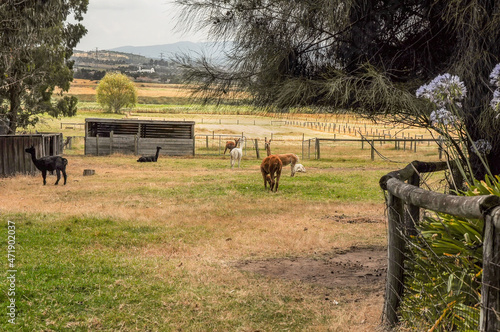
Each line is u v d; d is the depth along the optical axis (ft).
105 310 18.48
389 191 14.74
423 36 19.61
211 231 35.76
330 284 22.81
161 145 130.82
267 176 60.70
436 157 121.70
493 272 8.41
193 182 68.74
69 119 317.42
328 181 72.43
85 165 97.71
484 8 16.72
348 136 220.43
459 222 11.55
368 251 30.50
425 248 12.92
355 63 20.12
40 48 115.24
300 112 20.43
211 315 18.37
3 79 99.35
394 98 17.08
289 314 18.58
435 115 14.35
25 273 22.71
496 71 12.68
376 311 18.07
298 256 28.60
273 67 20.16
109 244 30.89
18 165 77.15
